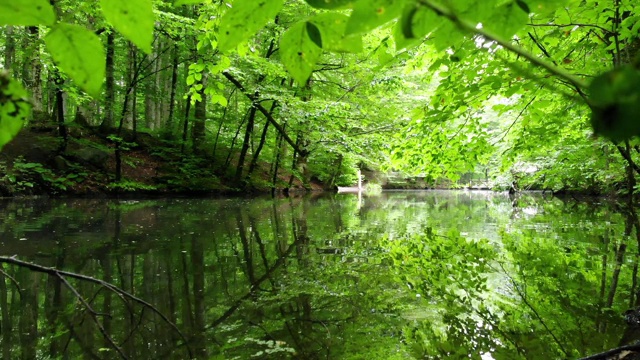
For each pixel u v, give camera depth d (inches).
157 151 577.6
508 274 165.0
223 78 391.2
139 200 458.6
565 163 293.6
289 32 25.9
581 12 106.7
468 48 85.1
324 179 1000.9
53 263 166.4
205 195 567.8
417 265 178.9
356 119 458.0
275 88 420.8
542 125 178.2
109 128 560.4
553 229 283.7
